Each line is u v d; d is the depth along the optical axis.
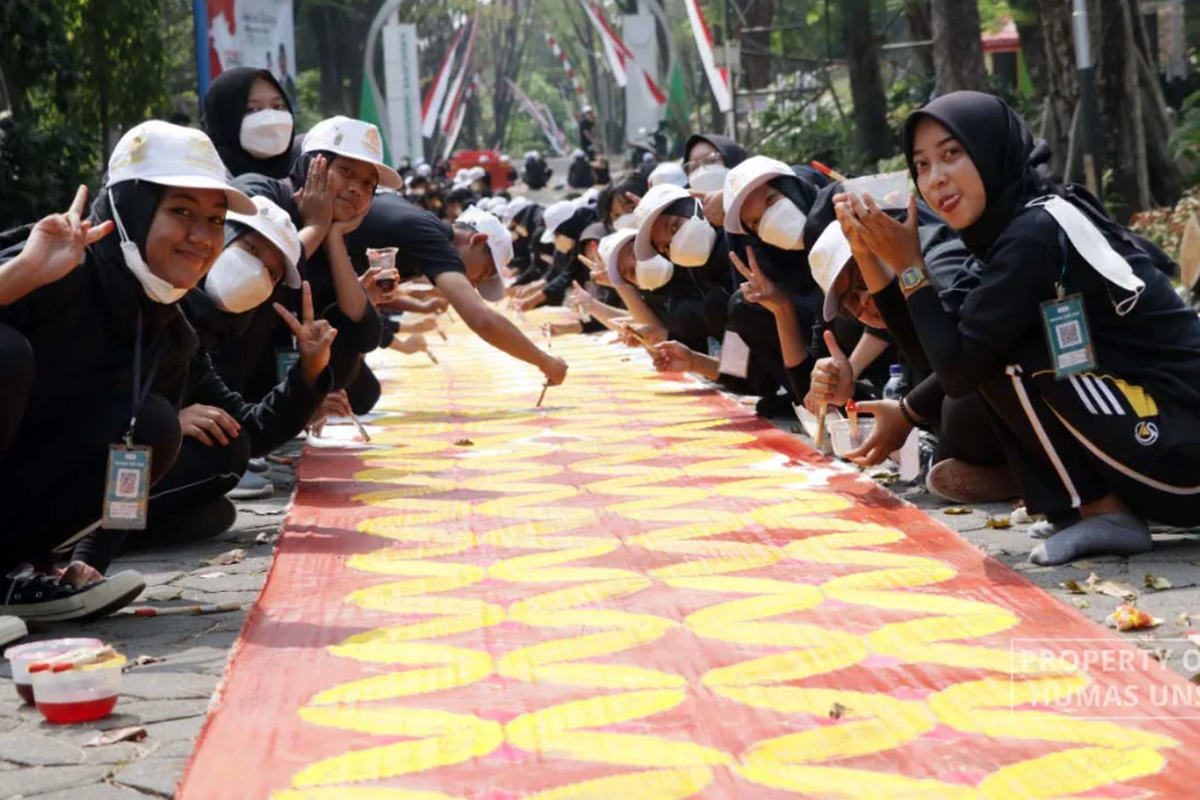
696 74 40.81
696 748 3.16
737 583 4.54
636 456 6.96
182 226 4.20
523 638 4.02
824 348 6.75
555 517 5.65
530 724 3.33
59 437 4.29
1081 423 4.65
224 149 7.36
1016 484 5.66
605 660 3.80
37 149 14.13
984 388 4.82
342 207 6.71
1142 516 4.79
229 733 3.31
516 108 98.38
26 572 4.59
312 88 46.41
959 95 4.71
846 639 3.90
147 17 17.86
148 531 5.39
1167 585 4.36
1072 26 16.88
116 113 17.84
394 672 3.74
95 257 4.24
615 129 73.44
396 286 7.26
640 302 9.59
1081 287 4.60
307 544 5.29
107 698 3.51
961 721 3.27
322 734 3.29
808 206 6.94
